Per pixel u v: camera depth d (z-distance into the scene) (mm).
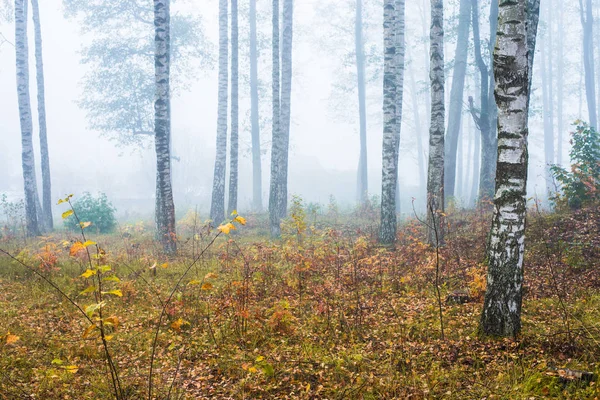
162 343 6301
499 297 5883
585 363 5094
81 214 19172
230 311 7359
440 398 4605
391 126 13398
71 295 8539
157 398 4781
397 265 10008
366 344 6078
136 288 8906
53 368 5398
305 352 5855
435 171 11828
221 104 20188
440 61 11938
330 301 7902
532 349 5508
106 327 6777
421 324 6629
